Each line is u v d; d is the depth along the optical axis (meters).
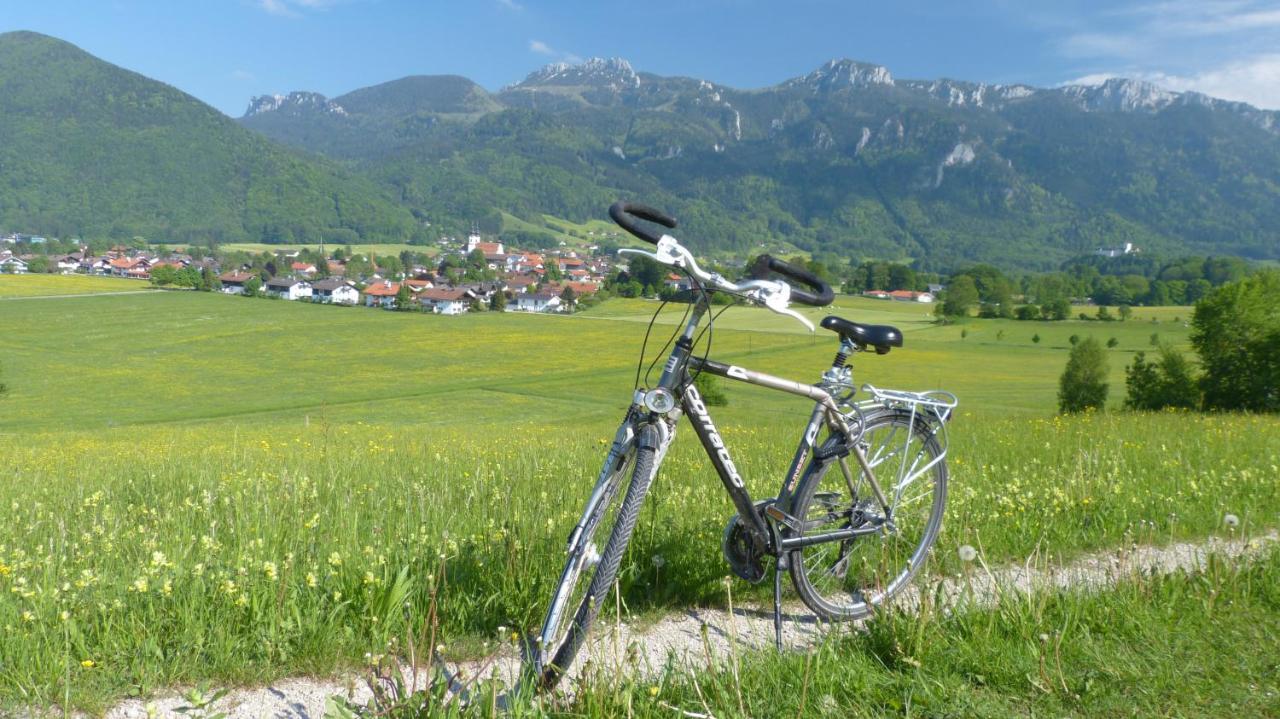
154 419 56.62
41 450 16.61
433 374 81.50
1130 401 45.53
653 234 3.01
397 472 7.89
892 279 177.38
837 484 3.79
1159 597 3.55
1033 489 5.73
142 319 119.56
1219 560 3.84
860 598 3.87
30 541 4.57
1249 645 3.10
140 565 3.71
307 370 84.50
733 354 71.75
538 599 3.42
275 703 2.76
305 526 4.57
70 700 2.63
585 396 67.81
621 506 2.94
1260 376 39.56
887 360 92.38
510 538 3.78
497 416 57.97
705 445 3.37
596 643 3.25
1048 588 3.54
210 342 102.00
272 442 16.30
